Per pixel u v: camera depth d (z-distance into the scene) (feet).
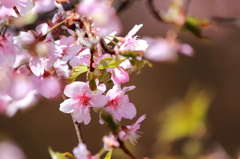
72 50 2.32
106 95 2.32
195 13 6.44
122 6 2.64
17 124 6.34
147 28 6.49
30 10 2.44
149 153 4.94
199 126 2.59
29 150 6.25
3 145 4.11
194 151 2.76
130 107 2.34
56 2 2.38
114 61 2.26
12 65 2.34
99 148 6.35
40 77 2.35
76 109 2.31
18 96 2.36
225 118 6.73
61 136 6.50
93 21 2.31
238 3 6.46
